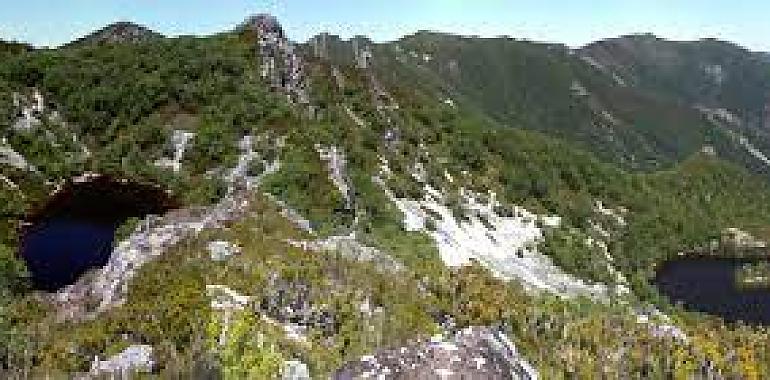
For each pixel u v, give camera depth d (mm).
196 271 29297
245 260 30938
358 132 142500
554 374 28859
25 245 90500
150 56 152750
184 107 137875
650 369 32812
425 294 34500
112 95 146125
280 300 27531
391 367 16141
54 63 155875
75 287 34875
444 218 122625
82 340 23609
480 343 17109
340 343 25625
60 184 122625
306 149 110312
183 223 38156
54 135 139750
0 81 148000
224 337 22938
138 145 132625
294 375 21891
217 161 120250
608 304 85562
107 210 108812
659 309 130250
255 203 40438
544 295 48281
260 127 124062
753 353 42219
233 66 144750
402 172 135500
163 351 22094
